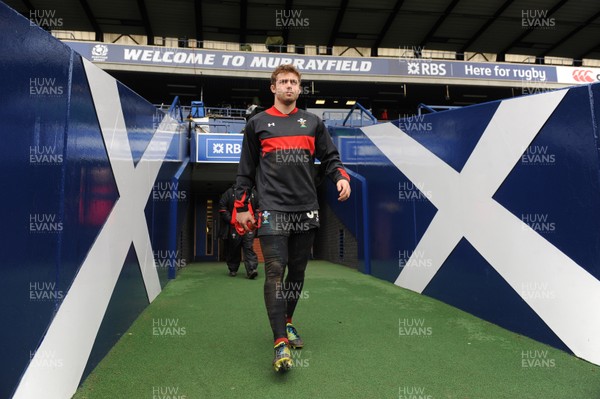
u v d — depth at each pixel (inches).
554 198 99.1
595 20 648.4
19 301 52.1
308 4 597.3
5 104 49.6
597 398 68.4
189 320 115.9
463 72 554.3
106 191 88.6
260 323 112.9
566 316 93.6
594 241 89.2
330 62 534.3
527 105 108.7
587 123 92.2
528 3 605.9
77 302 69.9
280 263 81.1
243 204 86.7
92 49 481.1
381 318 120.6
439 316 123.8
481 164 124.3
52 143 62.3
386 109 674.8
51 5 577.0
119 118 100.0
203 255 359.3
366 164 218.1
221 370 78.7
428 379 76.0
